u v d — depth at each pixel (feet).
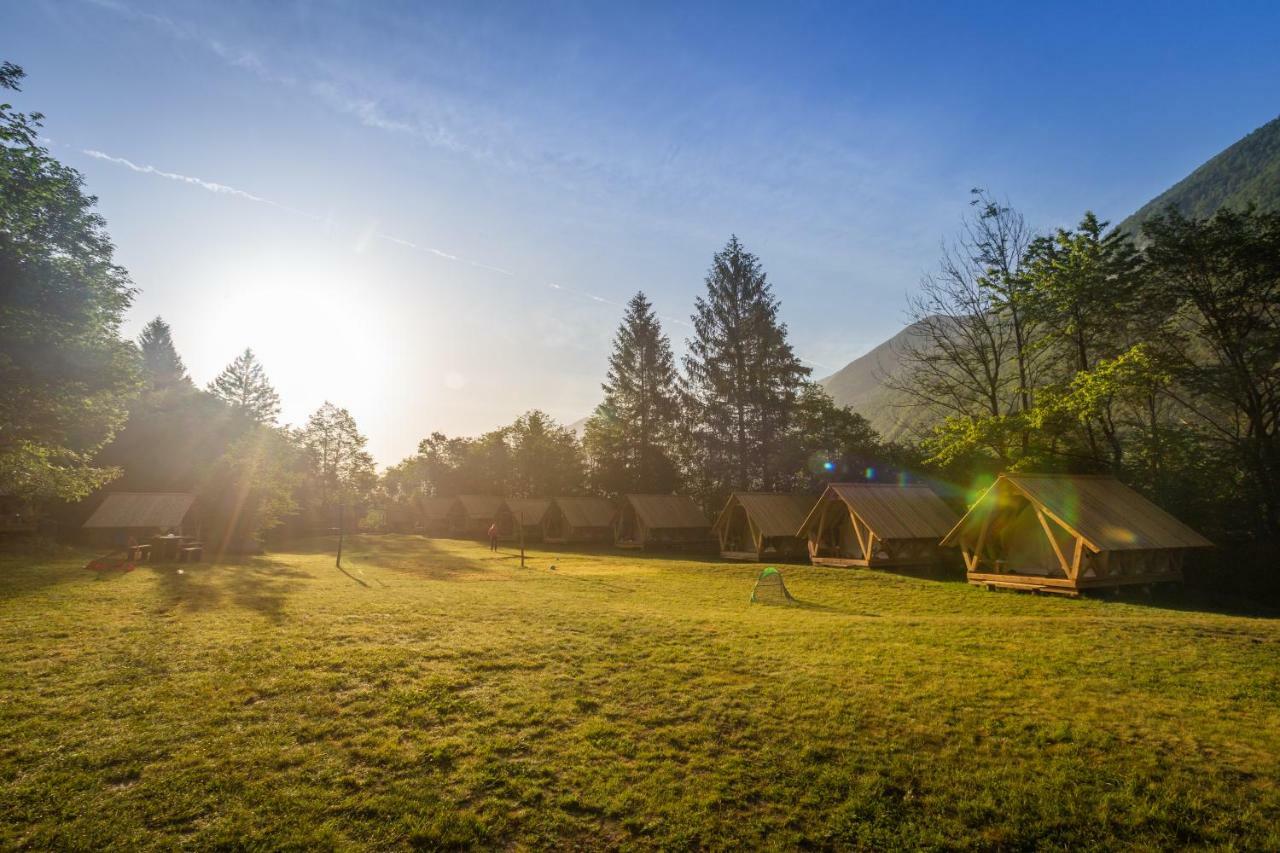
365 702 26.86
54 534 136.67
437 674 30.63
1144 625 45.01
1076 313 97.19
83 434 114.11
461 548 166.71
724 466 192.85
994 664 33.78
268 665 31.40
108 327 95.66
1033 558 78.33
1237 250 81.56
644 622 44.47
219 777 20.53
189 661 31.94
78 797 19.12
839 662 33.86
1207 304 86.58
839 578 84.84
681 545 163.53
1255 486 82.89
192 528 133.28
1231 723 25.38
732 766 22.00
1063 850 17.67
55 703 25.81
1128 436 99.66
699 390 200.34
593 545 182.50
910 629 43.83
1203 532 85.10
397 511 321.32
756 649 36.76
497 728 24.79
